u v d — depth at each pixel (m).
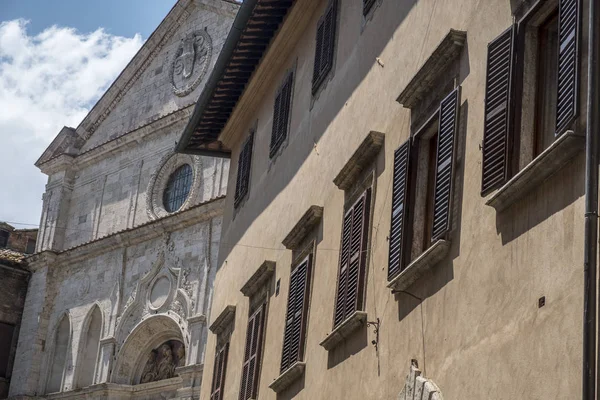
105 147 54.97
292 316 20.27
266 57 26.23
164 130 52.56
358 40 19.58
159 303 48.62
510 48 12.48
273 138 25.11
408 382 13.93
